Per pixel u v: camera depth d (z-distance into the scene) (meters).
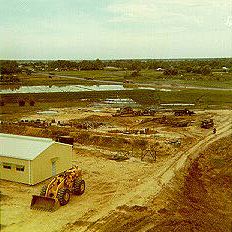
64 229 24.83
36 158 34.31
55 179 29.72
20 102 91.00
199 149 49.44
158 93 117.31
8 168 34.84
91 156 45.66
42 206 28.17
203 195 34.16
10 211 27.56
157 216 27.75
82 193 31.98
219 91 121.62
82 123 64.56
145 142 50.94
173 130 60.75
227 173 40.97
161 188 33.75
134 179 36.47
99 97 110.00
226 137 56.88
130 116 73.62
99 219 26.66
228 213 30.59
